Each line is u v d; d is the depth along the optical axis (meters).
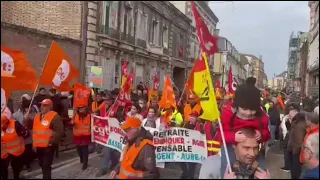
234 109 3.96
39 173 5.79
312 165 3.67
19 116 7.05
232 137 3.83
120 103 7.05
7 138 5.91
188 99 7.00
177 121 7.22
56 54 5.58
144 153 4.04
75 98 7.60
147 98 7.18
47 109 6.36
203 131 5.27
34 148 6.39
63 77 5.88
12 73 5.30
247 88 3.92
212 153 5.03
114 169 4.32
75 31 4.70
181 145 5.36
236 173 3.64
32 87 5.62
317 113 3.71
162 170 4.33
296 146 5.23
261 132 3.88
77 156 6.62
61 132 6.29
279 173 3.96
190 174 3.94
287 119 5.54
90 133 7.17
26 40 5.30
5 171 5.94
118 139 6.59
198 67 4.36
